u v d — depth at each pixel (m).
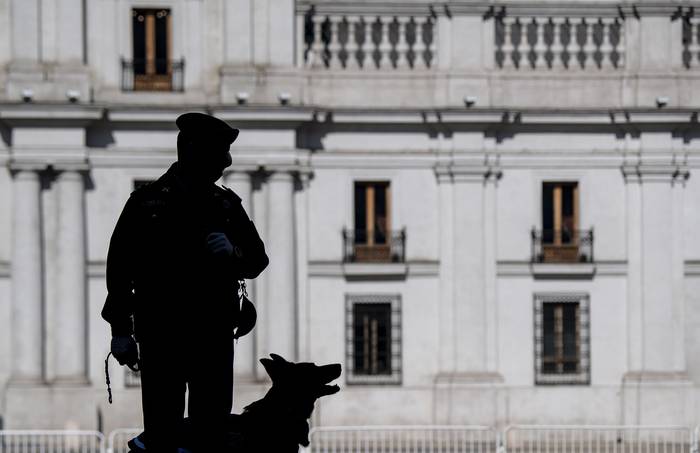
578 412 40.94
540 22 41.47
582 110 41.25
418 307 41.25
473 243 41.25
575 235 41.53
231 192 7.52
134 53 40.88
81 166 40.28
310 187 41.31
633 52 41.62
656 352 41.41
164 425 7.18
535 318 41.34
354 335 41.22
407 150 41.44
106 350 40.69
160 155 40.78
